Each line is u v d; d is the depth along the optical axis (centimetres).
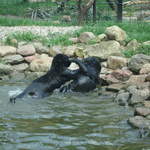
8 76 2589
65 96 2133
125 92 2083
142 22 3747
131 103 1922
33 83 2177
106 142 1438
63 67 2262
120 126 1609
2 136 1486
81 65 2264
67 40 3075
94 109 1862
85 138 1477
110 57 2623
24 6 5697
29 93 2102
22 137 1479
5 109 1847
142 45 2873
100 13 4603
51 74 2233
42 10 5097
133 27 3419
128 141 1449
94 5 3956
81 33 3122
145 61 2473
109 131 1552
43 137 1481
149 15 4666
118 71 2392
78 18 3872
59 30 3384
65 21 4562
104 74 2498
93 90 2264
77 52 2800
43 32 3338
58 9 5100
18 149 1368
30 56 2834
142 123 1603
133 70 2459
